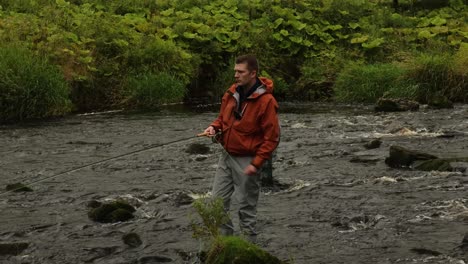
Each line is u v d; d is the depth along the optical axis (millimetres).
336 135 11844
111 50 17203
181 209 7070
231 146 5301
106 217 6648
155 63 17375
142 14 19562
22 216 6852
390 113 14797
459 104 16109
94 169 9102
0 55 14156
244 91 5277
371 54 19391
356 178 8344
